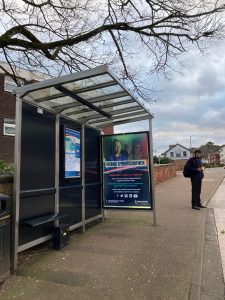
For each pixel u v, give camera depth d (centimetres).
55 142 600
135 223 786
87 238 638
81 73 476
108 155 811
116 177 798
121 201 790
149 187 770
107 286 398
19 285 400
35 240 518
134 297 368
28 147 514
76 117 696
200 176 1015
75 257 511
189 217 861
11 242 461
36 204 531
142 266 468
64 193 629
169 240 618
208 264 491
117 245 583
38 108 547
